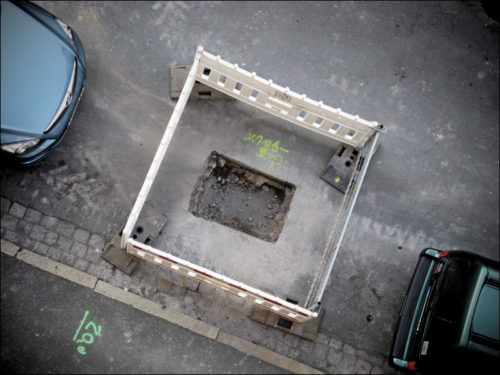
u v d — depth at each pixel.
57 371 8.59
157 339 8.88
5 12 7.79
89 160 9.22
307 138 9.79
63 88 8.34
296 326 9.06
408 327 8.83
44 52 8.15
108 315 8.84
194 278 8.84
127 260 8.95
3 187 8.96
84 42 9.55
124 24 9.72
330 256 8.72
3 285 8.70
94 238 9.03
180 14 9.88
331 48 10.15
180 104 8.15
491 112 10.39
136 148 9.38
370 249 9.62
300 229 9.48
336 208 9.64
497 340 8.18
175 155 9.39
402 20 10.40
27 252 8.84
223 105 9.66
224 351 9.00
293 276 9.32
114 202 9.17
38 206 9.00
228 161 9.65
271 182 9.73
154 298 8.98
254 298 8.25
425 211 9.90
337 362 9.21
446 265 8.62
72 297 8.82
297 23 10.14
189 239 9.20
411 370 8.72
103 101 9.41
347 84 10.08
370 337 9.35
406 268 9.66
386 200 9.83
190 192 9.34
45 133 8.25
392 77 10.22
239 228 9.50
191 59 9.82
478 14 10.45
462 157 10.17
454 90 10.35
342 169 9.66
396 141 10.04
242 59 9.91
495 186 10.17
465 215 9.99
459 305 8.36
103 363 8.71
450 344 8.21
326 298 9.38
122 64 9.59
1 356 8.48
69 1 9.62
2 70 7.69
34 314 8.69
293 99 8.51
